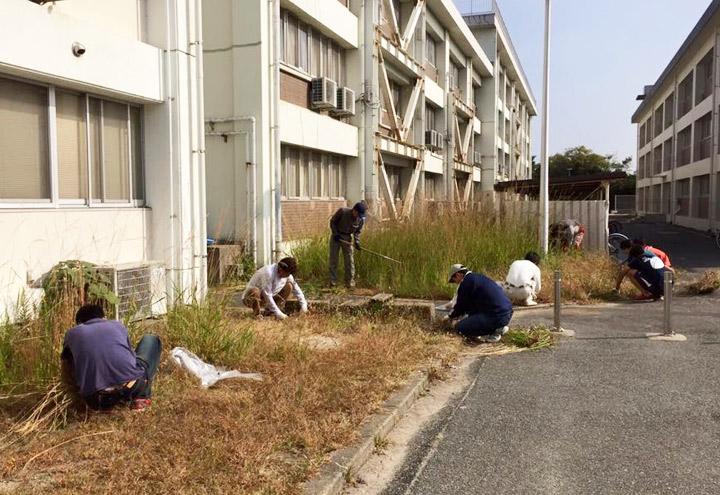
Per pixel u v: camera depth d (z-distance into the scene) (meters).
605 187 16.34
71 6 7.04
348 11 16.41
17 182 6.52
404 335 7.27
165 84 8.34
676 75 39.22
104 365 4.41
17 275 6.04
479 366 6.63
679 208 39.47
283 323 7.52
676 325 8.45
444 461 4.23
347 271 11.12
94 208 7.51
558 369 6.43
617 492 3.73
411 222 12.51
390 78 20.72
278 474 3.72
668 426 4.78
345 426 4.49
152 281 7.48
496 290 7.64
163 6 8.26
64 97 7.12
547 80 13.56
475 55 31.12
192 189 8.69
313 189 15.40
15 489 3.44
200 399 4.75
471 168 32.28
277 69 12.48
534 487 3.82
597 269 12.09
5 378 4.70
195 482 3.54
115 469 3.63
